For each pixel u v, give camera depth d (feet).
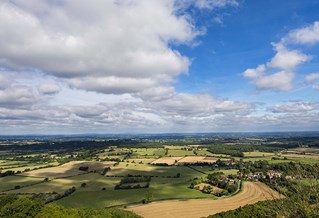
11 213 210.38
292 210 57.93
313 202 57.41
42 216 206.49
